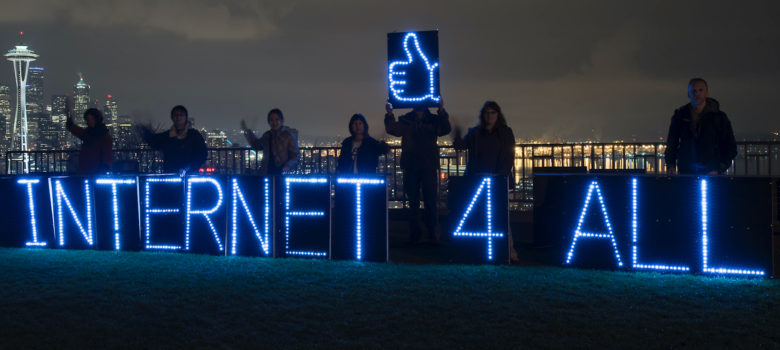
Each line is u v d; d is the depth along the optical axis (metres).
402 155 9.82
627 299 6.06
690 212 7.31
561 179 9.43
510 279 7.00
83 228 9.50
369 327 5.25
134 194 9.28
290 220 8.62
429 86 9.44
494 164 8.54
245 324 5.38
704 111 8.02
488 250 8.02
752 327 5.12
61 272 7.58
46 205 9.67
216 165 15.05
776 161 12.35
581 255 7.73
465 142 8.85
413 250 9.32
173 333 5.16
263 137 10.21
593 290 6.45
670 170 8.41
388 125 9.61
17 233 9.79
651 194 7.46
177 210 9.09
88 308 5.93
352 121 9.63
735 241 7.16
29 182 9.73
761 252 7.07
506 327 5.21
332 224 8.52
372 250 8.29
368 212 8.33
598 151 13.32
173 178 9.12
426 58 9.45
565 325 5.23
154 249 9.20
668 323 5.27
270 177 8.68
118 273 7.49
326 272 7.47
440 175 13.82
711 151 7.94
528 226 11.82
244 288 6.66
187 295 6.37
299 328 5.24
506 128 8.58
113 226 9.35
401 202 14.36
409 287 6.63
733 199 7.18
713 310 5.64
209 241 8.91
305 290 6.54
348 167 9.62
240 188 8.79
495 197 8.02
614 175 7.61
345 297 6.23
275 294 6.38
